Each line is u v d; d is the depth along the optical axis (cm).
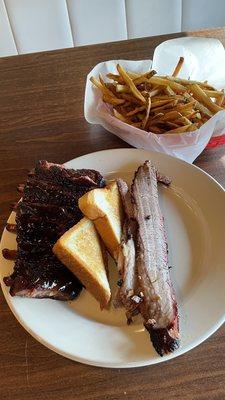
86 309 41
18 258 41
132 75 54
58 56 69
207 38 60
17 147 57
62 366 38
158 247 43
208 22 94
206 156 53
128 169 51
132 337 38
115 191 47
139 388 36
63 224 43
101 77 56
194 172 49
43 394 36
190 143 50
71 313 40
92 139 57
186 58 59
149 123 51
